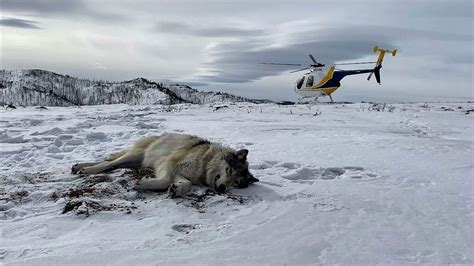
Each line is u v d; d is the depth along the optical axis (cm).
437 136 1504
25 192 534
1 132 1112
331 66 2850
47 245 370
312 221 471
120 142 1043
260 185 642
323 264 362
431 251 406
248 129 1402
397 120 1931
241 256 367
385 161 886
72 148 941
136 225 437
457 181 718
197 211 500
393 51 2920
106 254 352
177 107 2458
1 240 381
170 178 604
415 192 632
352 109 2361
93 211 466
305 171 755
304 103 2869
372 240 425
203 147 658
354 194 601
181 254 363
